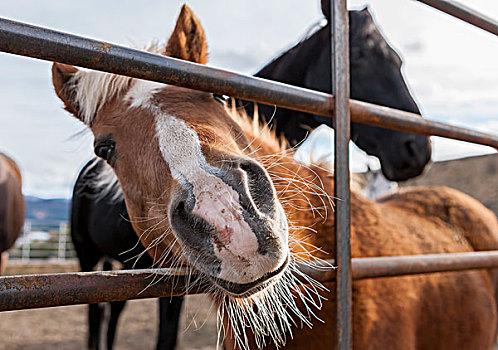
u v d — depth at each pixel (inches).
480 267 60.3
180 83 38.6
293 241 49.3
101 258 135.7
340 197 48.0
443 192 103.1
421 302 70.9
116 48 35.1
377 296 62.8
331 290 55.9
